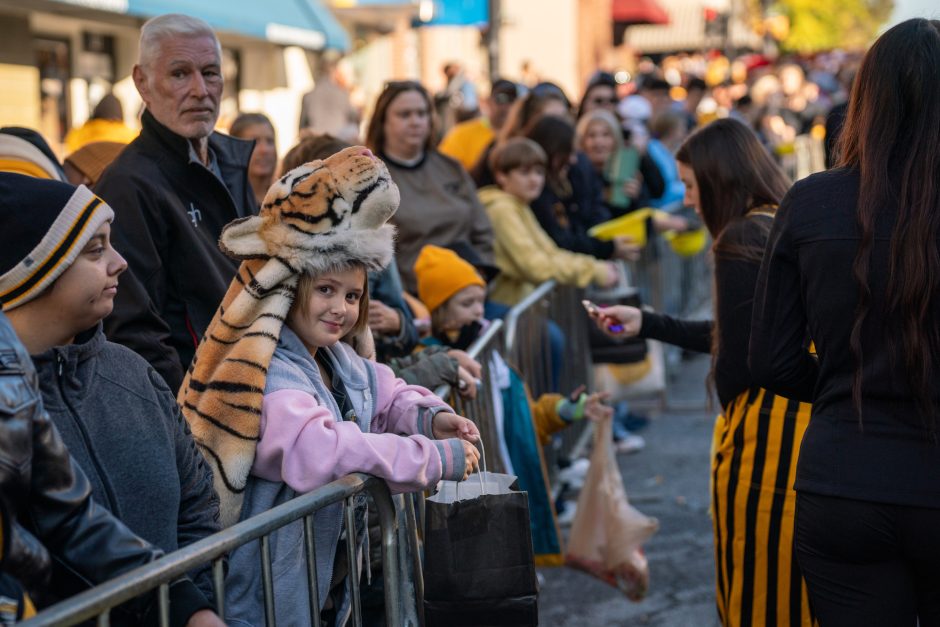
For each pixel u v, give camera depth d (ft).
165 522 7.72
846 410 8.90
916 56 8.71
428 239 18.34
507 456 15.02
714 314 12.14
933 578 8.95
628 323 13.71
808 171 53.31
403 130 18.28
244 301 8.88
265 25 48.88
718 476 11.92
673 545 18.69
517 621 9.04
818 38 228.63
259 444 8.80
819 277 8.90
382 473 8.84
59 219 7.23
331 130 46.24
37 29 39.24
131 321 11.03
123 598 6.48
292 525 8.84
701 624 15.78
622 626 15.75
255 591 8.75
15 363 6.49
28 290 7.21
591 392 23.75
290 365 9.02
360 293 9.34
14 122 37.19
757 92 51.85
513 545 9.03
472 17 46.55
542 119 22.20
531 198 20.81
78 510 6.81
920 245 8.43
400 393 10.12
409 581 10.16
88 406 7.46
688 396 28.91
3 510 6.25
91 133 21.83
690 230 28.45
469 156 26.05
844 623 9.05
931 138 8.60
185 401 9.01
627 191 26.78
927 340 8.45
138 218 11.42
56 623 6.06
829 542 8.96
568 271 20.83
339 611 9.46
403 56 76.89
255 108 56.90
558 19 92.48
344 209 8.85
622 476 22.41
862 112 8.91
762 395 11.64
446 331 15.46
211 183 12.06
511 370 15.44
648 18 101.09
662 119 33.47
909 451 8.63
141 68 11.82
